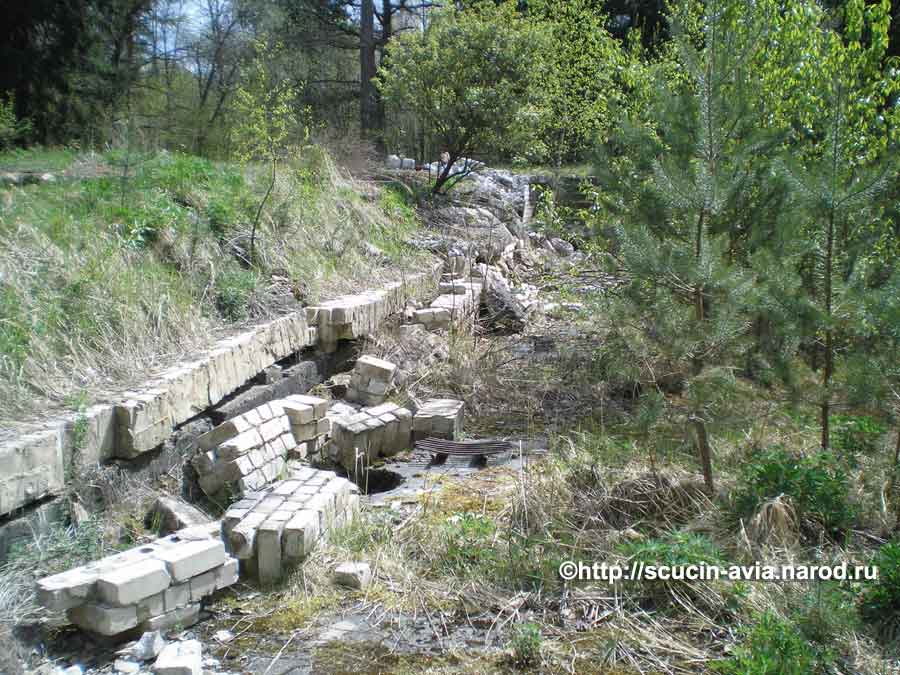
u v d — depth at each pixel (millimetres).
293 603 3727
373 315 7727
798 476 4281
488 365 7945
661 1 19391
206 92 21703
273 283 7324
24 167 8281
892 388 4312
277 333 6262
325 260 8344
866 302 4395
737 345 4426
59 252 5504
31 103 14797
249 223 7867
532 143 13070
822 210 4535
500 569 3951
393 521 4586
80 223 6180
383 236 10203
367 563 4027
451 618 3641
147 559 3477
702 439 4512
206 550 3572
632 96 9656
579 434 5773
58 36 15094
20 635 3250
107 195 7043
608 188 7145
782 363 4543
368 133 18656
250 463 4734
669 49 10586
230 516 4039
